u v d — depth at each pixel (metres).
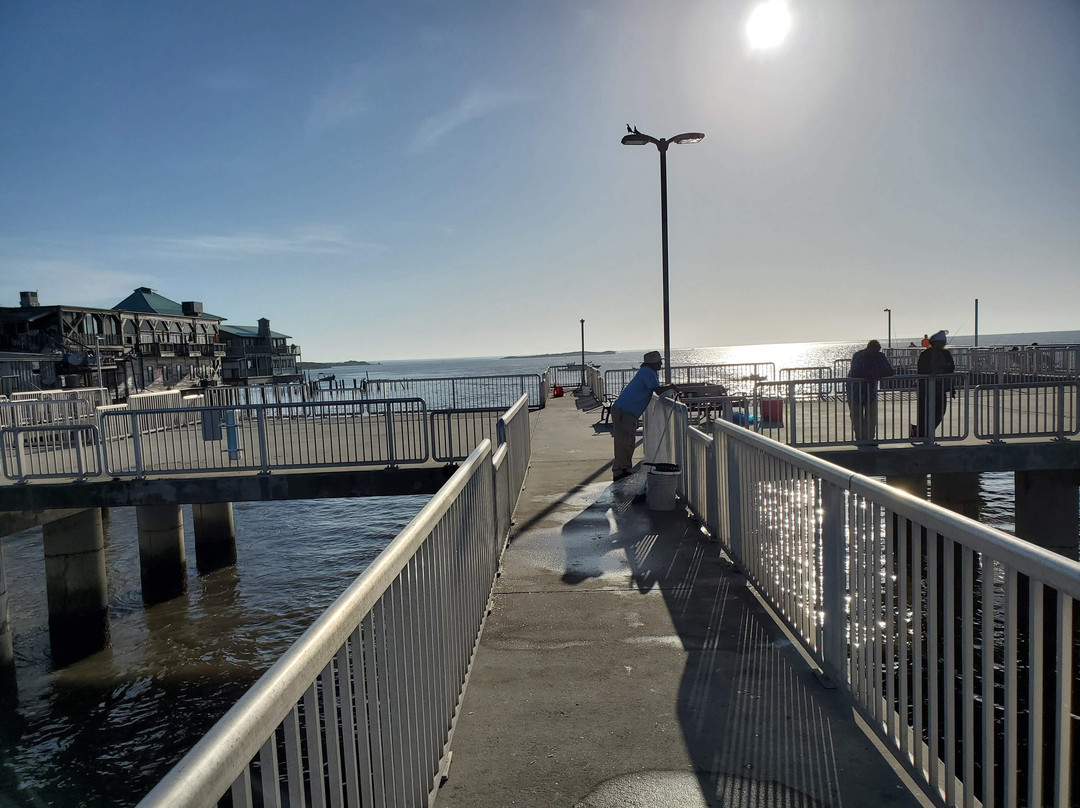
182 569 14.55
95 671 10.88
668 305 17.05
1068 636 1.90
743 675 3.95
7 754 8.55
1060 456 10.80
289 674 1.53
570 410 22.75
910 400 11.95
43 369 48.94
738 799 2.84
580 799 2.89
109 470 11.45
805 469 3.97
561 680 4.00
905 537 2.87
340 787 1.82
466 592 4.16
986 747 2.26
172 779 1.11
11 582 16.23
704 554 6.36
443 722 3.25
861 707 3.39
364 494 11.16
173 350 73.88
